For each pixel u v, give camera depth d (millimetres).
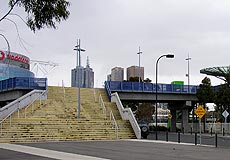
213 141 32250
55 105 39781
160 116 118250
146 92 53312
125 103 71438
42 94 41250
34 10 11953
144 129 36500
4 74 66375
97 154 19406
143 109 89250
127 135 34250
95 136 32750
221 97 55750
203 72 63812
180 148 23438
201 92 56656
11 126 31484
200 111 27125
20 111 37000
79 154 19406
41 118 35000
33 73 76875
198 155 19000
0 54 66125
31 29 12328
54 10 12008
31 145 25938
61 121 34094
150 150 21844
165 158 17469
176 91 55781
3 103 57312
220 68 59875
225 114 45719
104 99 45406
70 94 44844
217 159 17141
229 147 24703
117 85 51062
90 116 38281
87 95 45812
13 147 24062
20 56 71688
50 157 17859
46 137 31047
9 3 11812
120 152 20547
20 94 45562
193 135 44000
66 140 31188
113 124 35469
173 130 63000
